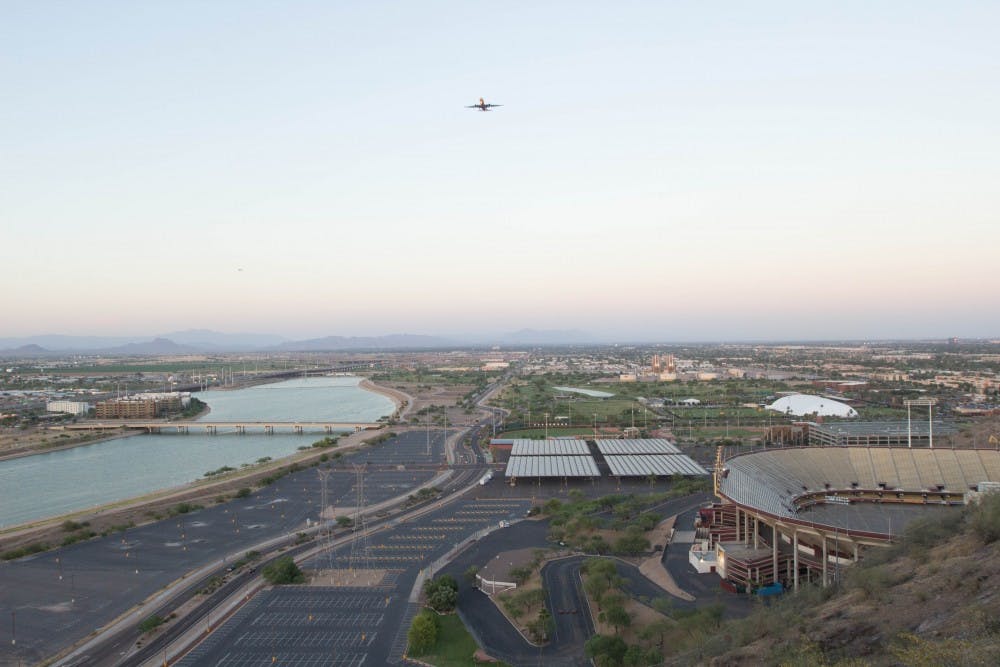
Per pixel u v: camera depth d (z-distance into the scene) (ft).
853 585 388.78
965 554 362.74
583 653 485.97
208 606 592.60
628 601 563.48
